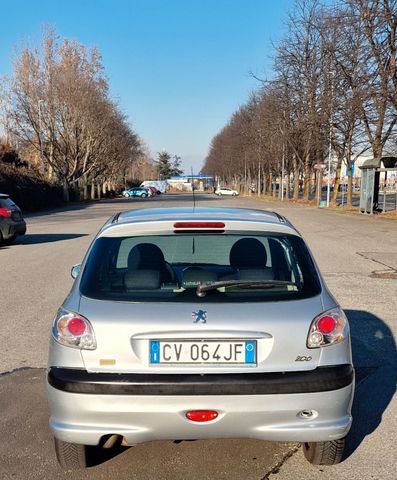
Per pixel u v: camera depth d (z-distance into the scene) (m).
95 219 28.22
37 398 4.33
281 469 3.21
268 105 44.62
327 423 2.79
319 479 3.10
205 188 118.25
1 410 4.10
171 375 2.73
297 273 3.11
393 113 24.31
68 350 2.82
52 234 19.66
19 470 3.22
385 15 21.33
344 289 8.59
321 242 15.22
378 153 27.34
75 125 49.88
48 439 3.62
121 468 3.22
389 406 4.14
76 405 2.74
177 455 3.38
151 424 2.73
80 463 3.14
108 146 58.00
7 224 15.45
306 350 2.79
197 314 2.79
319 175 40.81
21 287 9.11
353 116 27.88
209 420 2.73
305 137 38.06
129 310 2.84
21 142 51.31
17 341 5.92
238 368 2.75
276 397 2.71
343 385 2.81
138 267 3.37
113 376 2.74
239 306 2.84
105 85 53.34
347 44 25.05
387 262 11.52
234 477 3.12
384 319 6.75
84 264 3.19
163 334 2.76
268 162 61.69
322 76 31.00
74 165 51.44
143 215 3.66
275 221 3.46
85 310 2.87
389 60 22.31
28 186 37.78
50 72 47.34
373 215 27.08
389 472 3.17
